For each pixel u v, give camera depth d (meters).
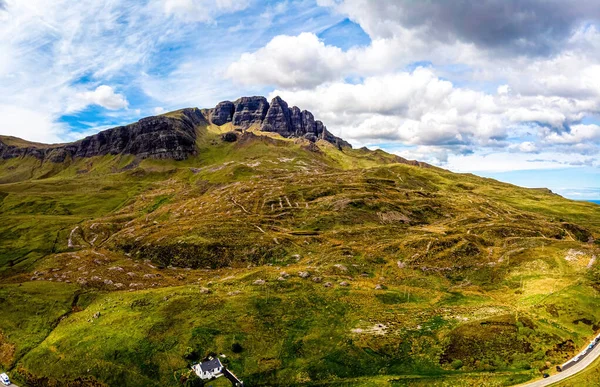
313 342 98.81
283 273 143.00
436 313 113.12
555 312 105.62
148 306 119.00
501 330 98.06
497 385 77.69
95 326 109.19
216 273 157.62
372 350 94.50
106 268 159.88
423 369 86.94
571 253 149.75
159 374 89.75
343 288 132.25
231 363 91.44
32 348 104.31
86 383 89.81
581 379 76.50
